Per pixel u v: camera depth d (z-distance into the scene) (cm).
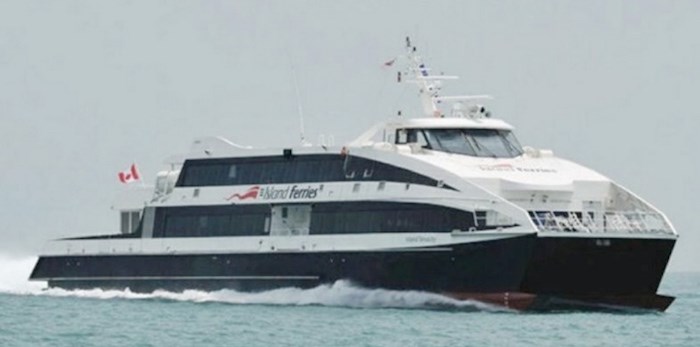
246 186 19962
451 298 18425
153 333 17250
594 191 19112
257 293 19788
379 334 16750
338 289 19112
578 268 18150
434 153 19075
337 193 19188
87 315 19025
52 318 18825
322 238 19238
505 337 16512
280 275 19575
